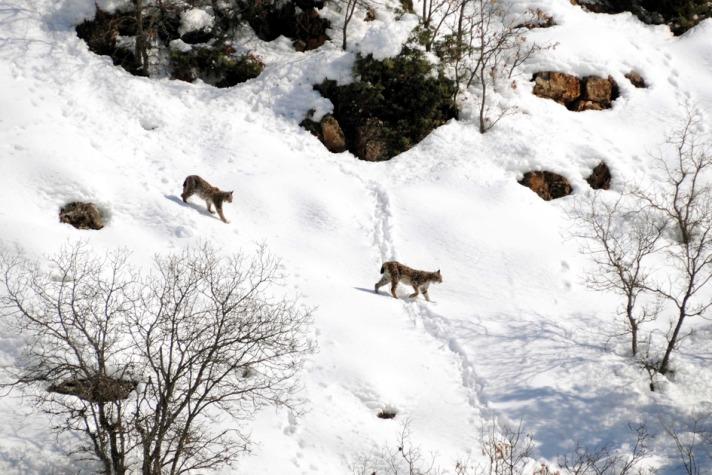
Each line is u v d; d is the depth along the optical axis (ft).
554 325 65.51
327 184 82.89
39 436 44.21
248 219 75.56
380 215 79.25
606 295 70.13
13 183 68.49
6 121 76.54
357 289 68.13
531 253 73.46
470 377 59.36
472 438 53.52
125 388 45.37
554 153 87.20
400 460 49.26
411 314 65.87
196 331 44.60
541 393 57.31
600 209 80.48
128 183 75.51
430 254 73.72
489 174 84.48
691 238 72.90
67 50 93.61
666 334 62.39
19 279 51.75
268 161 85.15
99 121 84.99
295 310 61.16
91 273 55.62
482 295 69.00
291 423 50.55
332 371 55.83
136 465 43.55
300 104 94.17
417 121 92.48
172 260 53.78
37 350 48.60
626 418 55.26
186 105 93.09
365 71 94.17
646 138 93.20
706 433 53.52
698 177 85.46
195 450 43.75
